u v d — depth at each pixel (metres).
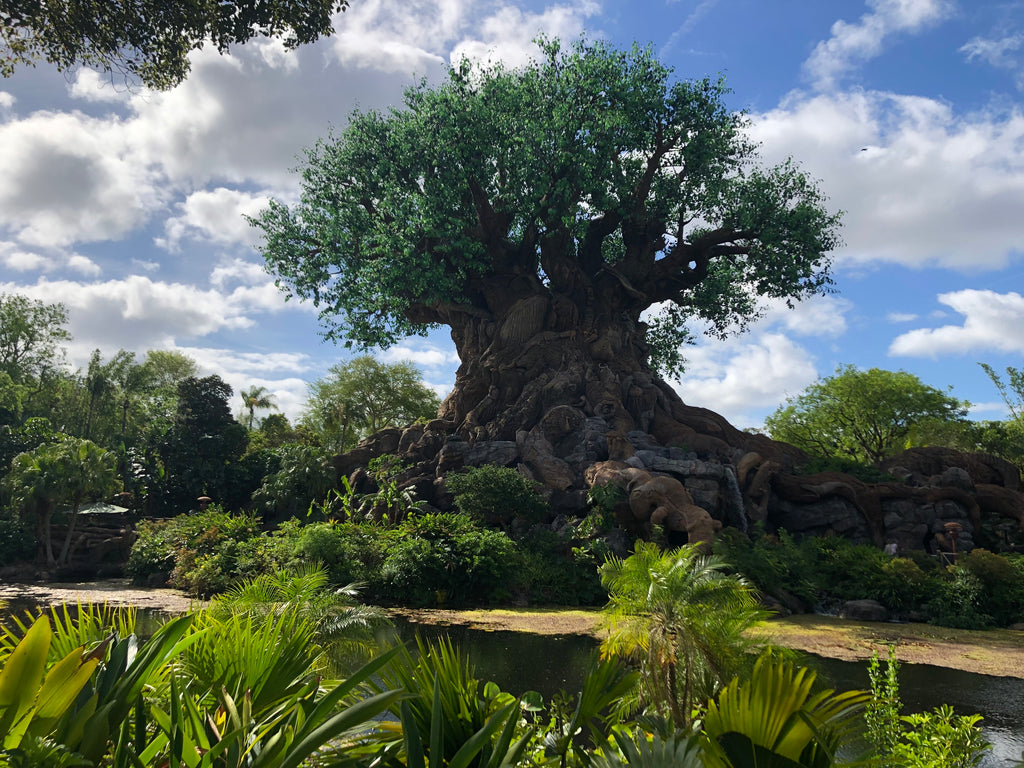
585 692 4.72
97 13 11.25
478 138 38.12
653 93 39.69
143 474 43.91
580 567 27.58
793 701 3.53
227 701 3.78
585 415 38.25
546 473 33.66
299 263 43.47
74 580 33.12
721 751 3.54
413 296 42.84
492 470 31.77
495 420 39.62
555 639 18.92
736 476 33.09
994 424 52.28
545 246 44.50
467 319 45.41
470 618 22.36
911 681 15.15
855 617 24.33
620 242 51.19
